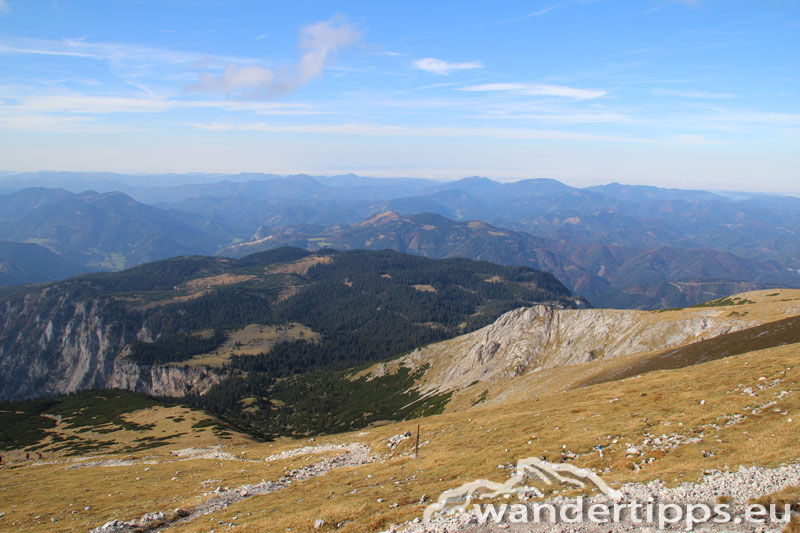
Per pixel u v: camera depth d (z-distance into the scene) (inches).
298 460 2635.3
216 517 1576.0
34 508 2018.9
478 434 2144.4
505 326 7485.2
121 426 5634.8
